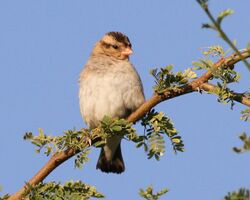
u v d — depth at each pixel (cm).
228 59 877
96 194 898
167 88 934
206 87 896
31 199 891
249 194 450
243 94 866
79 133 940
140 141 927
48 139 934
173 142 917
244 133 438
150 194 674
